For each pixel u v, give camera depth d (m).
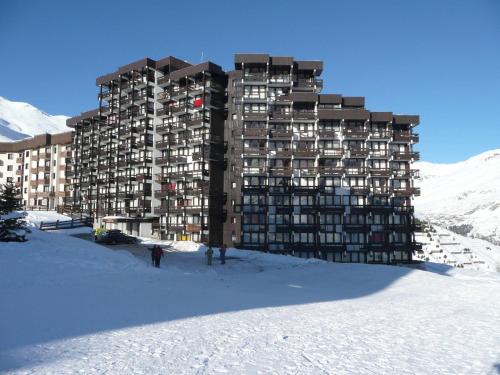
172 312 13.83
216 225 66.31
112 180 78.56
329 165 65.44
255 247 62.62
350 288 24.59
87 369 7.69
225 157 69.00
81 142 89.31
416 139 66.31
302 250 62.88
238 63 67.56
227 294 19.31
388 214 65.00
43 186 100.69
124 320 12.17
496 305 18.31
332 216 64.38
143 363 8.16
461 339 11.08
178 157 69.62
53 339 9.70
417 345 10.30
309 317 14.02
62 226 60.19
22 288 16.98
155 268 27.66
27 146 105.19
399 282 27.28
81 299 15.19
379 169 64.88
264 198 64.06
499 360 9.00
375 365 8.51
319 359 8.84
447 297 21.02
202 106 68.19
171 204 70.44
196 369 7.91
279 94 67.62
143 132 74.25
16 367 7.66
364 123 66.25
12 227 27.67
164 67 75.50
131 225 72.75
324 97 67.06
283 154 64.44
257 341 10.27
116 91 81.50
